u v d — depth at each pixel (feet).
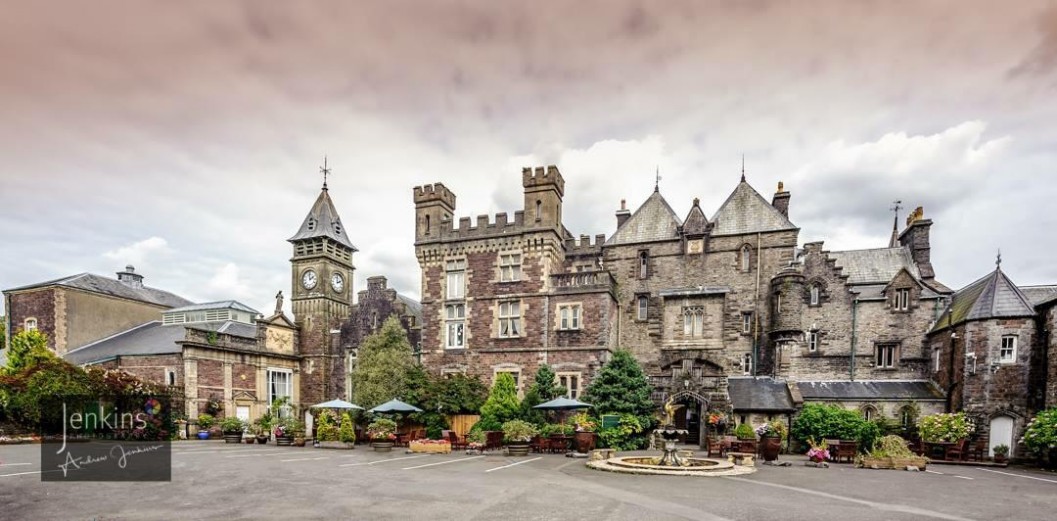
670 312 120.88
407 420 111.75
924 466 71.20
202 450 88.33
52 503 41.29
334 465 67.97
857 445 84.69
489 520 36.99
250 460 72.84
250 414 131.85
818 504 44.14
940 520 39.34
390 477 56.95
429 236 131.34
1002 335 92.89
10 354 115.65
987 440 91.50
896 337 111.24
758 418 99.86
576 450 82.69
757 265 116.06
